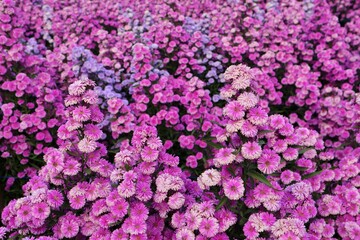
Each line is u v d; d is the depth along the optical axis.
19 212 0.49
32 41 1.02
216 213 0.48
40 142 0.81
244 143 0.48
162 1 1.18
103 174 0.52
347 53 1.06
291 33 1.06
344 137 0.80
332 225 0.57
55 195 0.50
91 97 0.52
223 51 1.06
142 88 0.85
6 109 0.79
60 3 1.42
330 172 0.61
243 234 0.50
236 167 0.50
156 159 0.51
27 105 0.83
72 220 0.50
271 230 0.44
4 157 0.80
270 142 0.51
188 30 1.06
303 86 0.90
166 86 0.84
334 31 1.09
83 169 0.53
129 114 0.78
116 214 0.46
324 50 1.05
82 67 0.89
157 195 0.48
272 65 1.01
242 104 0.46
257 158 0.48
